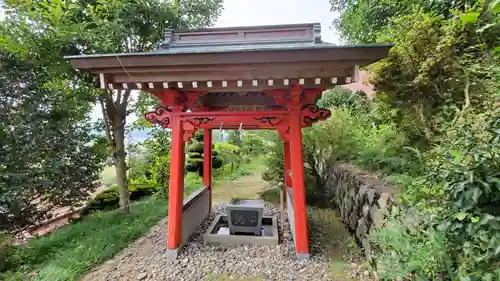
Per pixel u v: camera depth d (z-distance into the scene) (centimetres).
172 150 294
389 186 278
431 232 146
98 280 243
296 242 280
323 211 463
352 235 340
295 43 263
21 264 259
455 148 143
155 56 226
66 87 368
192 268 263
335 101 679
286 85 254
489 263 118
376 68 306
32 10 326
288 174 428
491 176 116
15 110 317
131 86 268
